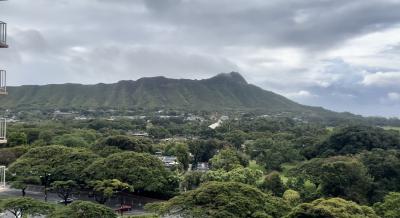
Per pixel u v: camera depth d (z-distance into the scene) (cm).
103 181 7956
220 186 5881
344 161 9538
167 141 16450
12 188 9069
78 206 5659
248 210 5481
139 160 8888
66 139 13338
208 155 14625
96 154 10125
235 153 12331
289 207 5959
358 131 14275
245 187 6000
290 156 13238
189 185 9206
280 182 8975
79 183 8400
